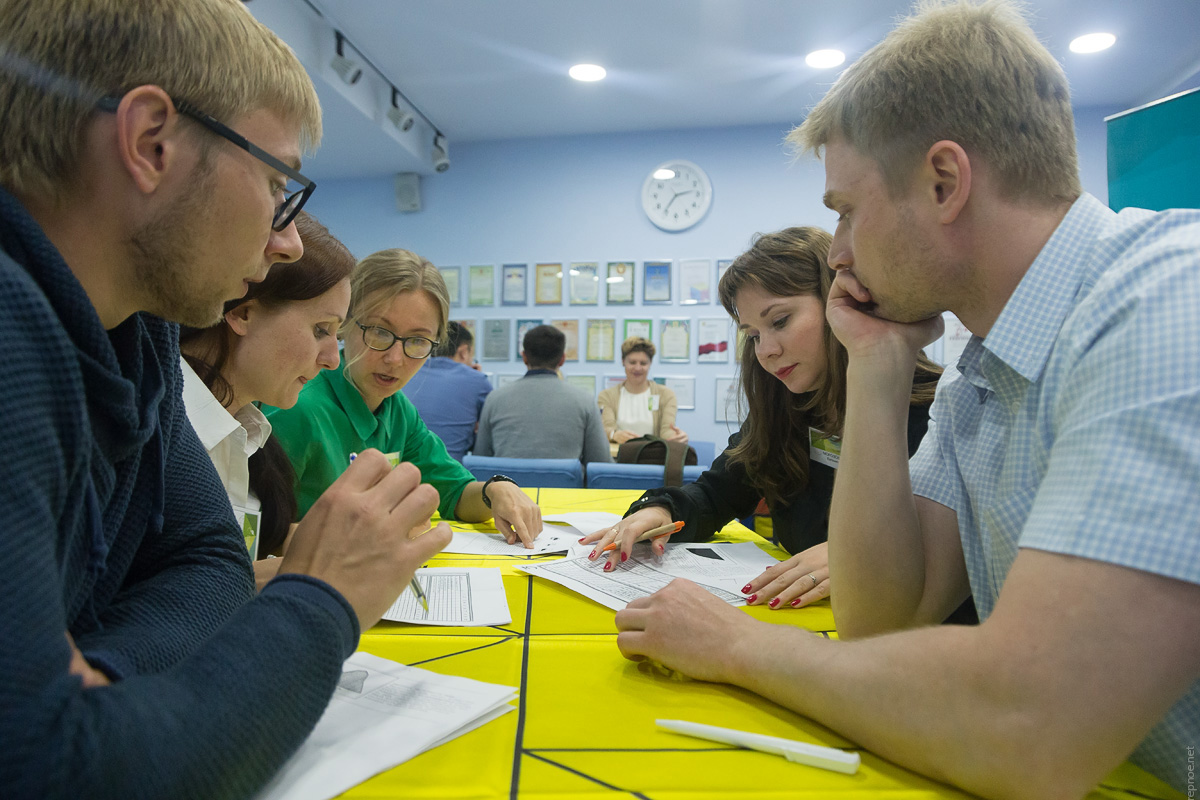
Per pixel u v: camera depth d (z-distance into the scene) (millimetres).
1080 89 4160
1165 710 425
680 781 483
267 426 1110
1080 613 436
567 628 822
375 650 740
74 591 513
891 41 691
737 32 3574
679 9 3379
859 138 693
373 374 1487
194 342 1020
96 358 474
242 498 1031
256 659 438
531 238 5098
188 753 373
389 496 580
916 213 674
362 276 1463
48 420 391
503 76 4086
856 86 699
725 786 479
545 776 489
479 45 3725
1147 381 477
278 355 1047
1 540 343
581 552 1221
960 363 776
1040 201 653
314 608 487
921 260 686
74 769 332
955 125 639
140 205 493
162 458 642
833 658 565
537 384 3111
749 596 991
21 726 327
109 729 352
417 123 4738
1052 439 617
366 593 538
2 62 453
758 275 1284
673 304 4930
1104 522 443
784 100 4410
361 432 1499
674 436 4109
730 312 1415
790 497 1365
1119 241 604
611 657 729
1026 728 438
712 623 677
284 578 513
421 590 899
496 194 5129
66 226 488
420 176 5199
